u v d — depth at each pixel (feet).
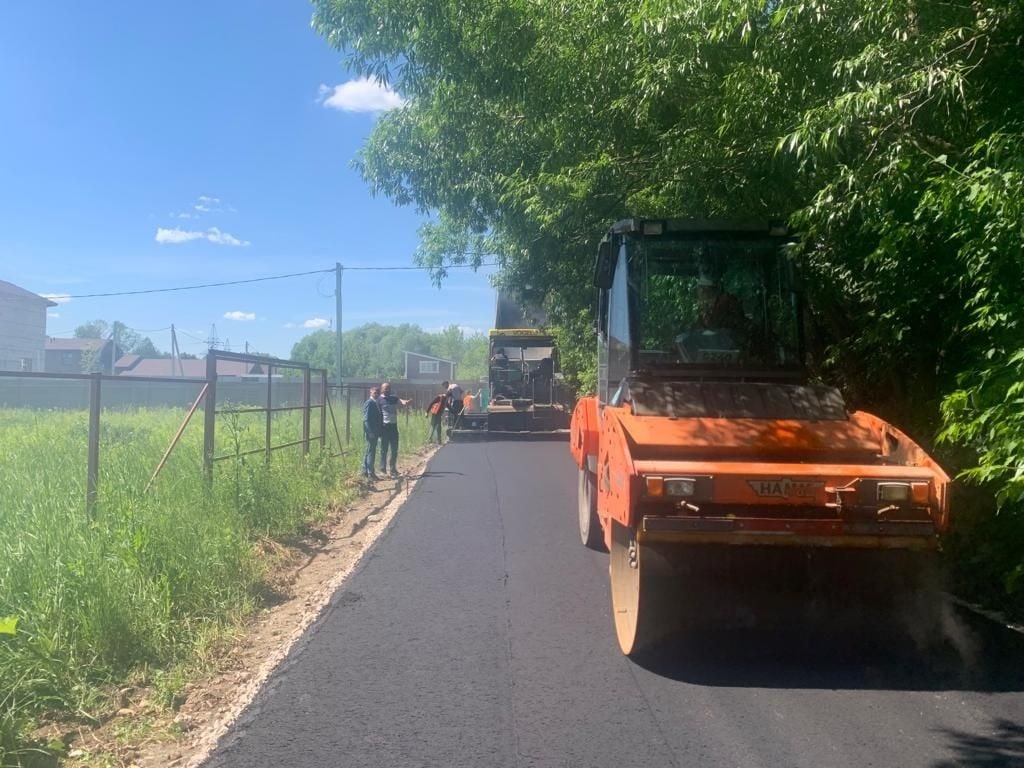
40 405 89.71
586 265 44.65
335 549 33.22
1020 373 18.70
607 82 31.32
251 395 96.84
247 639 21.76
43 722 16.38
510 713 16.87
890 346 26.96
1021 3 19.38
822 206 22.41
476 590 26.35
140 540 23.20
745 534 17.98
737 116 25.80
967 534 24.71
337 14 41.93
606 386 27.86
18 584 19.81
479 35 36.96
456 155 46.83
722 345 24.52
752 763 14.66
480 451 79.30
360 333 477.36
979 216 19.20
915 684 18.19
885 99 20.47
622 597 21.13
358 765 14.69
